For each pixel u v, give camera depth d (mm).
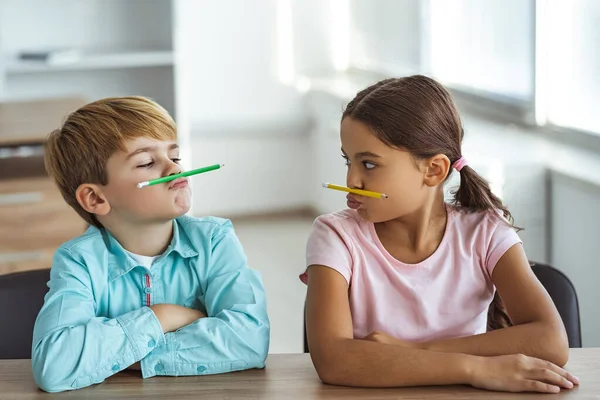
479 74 4230
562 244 3176
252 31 5625
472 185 1635
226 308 1610
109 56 4875
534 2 3623
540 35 3637
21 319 1766
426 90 1532
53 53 4789
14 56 4980
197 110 5641
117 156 1558
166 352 1487
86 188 1590
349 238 1611
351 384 1424
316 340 1493
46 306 1520
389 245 1620
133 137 1556
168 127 1600
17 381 1469
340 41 5723
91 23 5207
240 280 1653
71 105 4109
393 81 1549
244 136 5703
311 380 1456
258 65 5656
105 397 1387
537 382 1368
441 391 1383
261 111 5699
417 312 1594
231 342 1514
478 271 1614
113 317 1617
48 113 3914
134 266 1616
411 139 1483
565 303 1790
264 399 1359
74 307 1516
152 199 1555
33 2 5117
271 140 5734
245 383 1439
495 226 1626
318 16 5680
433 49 4684
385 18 5168
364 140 1486
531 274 1598
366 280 1603
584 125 3396
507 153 3336
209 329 1514
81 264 1584
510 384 1373
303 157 5785
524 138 3611
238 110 5680
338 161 5133
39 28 5148
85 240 1610
